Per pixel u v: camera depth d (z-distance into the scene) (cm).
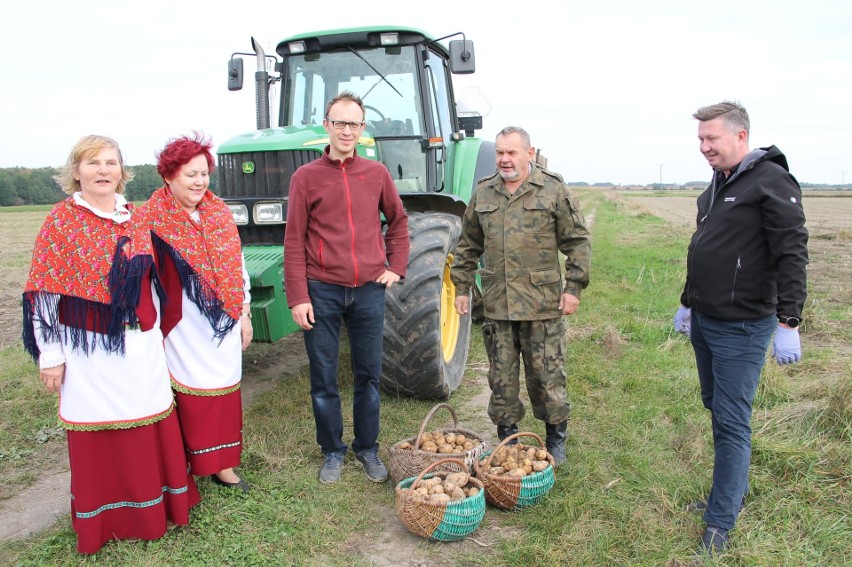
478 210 325
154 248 280
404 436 379
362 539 281
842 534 264
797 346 244
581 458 342
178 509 278
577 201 314
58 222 249
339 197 303
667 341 562
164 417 271
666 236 1611
